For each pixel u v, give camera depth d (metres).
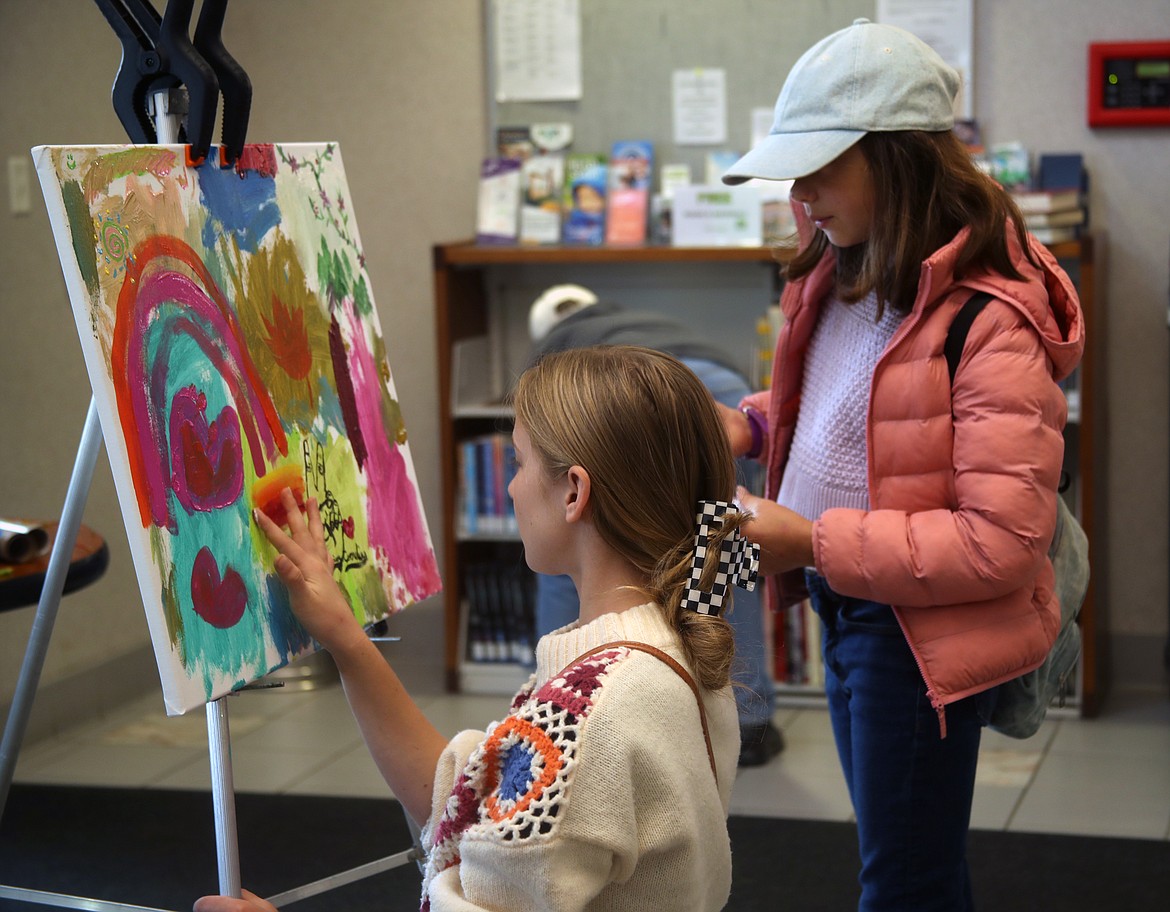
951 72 1.72
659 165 4.04
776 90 3.93
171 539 1.22
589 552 1.15
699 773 1.07
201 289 1.35
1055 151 3.78
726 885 1.15
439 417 3.95
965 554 1.59
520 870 0.99
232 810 1.39
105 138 3.89
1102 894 2.69
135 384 1.21
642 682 1.04
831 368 1.82
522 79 4.05
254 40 4.20
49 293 3.82
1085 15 3.71
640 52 3.98
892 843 1.73
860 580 1.63
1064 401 1.64
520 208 4.04
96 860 2.96
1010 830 3.01
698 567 1.11
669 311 4.14
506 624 4.05
